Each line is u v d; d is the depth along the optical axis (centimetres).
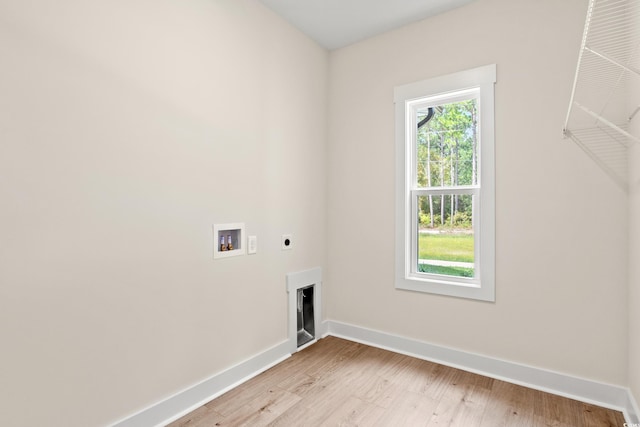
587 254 193
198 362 191
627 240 182
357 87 287
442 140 254
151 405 168
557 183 201
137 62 162
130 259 160
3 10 121
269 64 241
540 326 207
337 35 277
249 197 225
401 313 262
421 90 252
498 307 221
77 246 141
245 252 221
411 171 266
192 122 188
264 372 227
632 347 174
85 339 144
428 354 248
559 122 201
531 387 207
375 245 276
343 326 294
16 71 125
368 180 279
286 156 256
